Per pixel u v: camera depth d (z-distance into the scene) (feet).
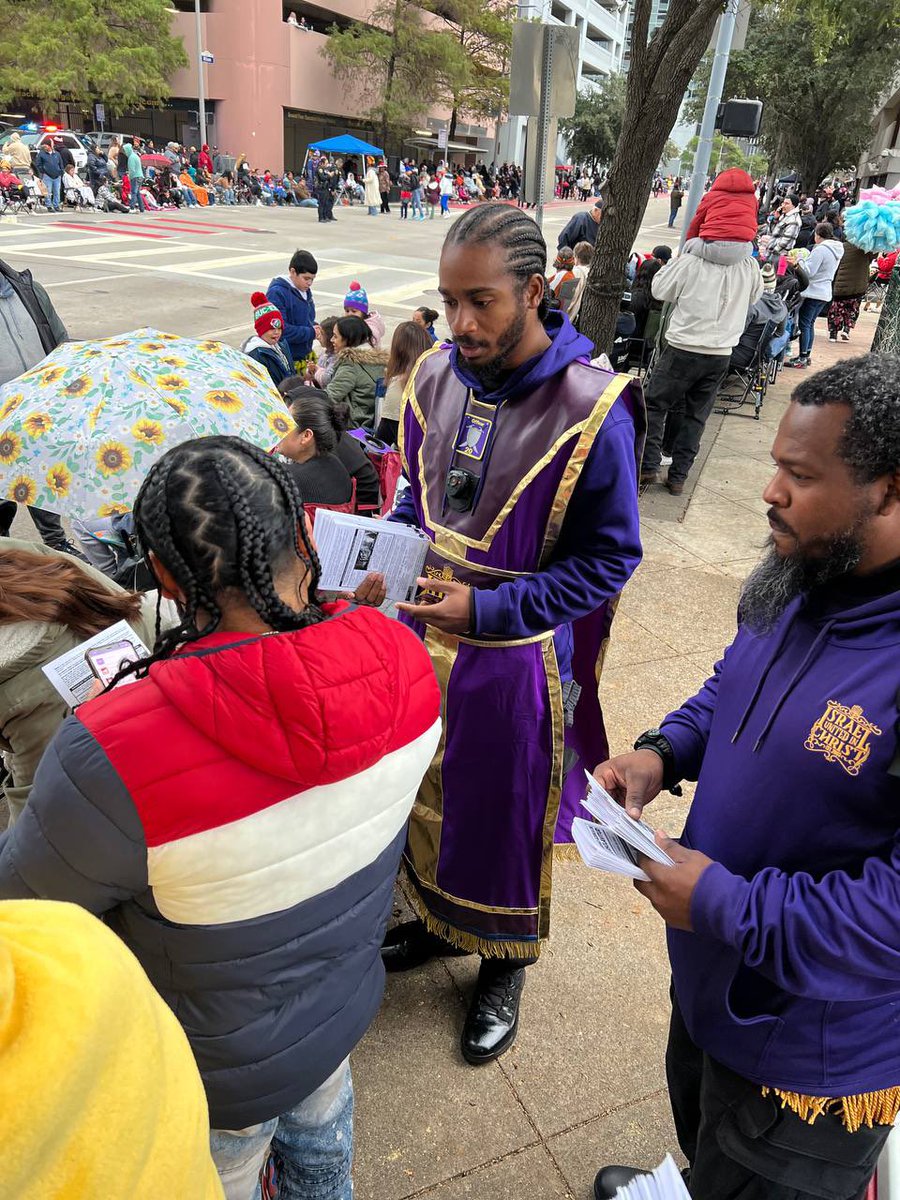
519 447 6.10
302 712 3.17
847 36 24.62
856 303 41.06
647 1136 6.72
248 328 35.14
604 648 7.08
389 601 6.59
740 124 25.94
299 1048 4.08
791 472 3.54
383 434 17.65
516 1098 6.98
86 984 2.11
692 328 18.26
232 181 109.91
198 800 3.24
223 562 3.36
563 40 17.07
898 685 3.48
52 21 98.78
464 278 5.55
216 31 120.98
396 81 134.41
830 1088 4.00
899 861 3.46
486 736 6.57
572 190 174.19
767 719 3.95
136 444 8.93
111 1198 2.09
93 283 43.50
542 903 7.02
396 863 4.38
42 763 3.39
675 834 9.87
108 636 5.34
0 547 5.82
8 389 9.81
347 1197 5.24
